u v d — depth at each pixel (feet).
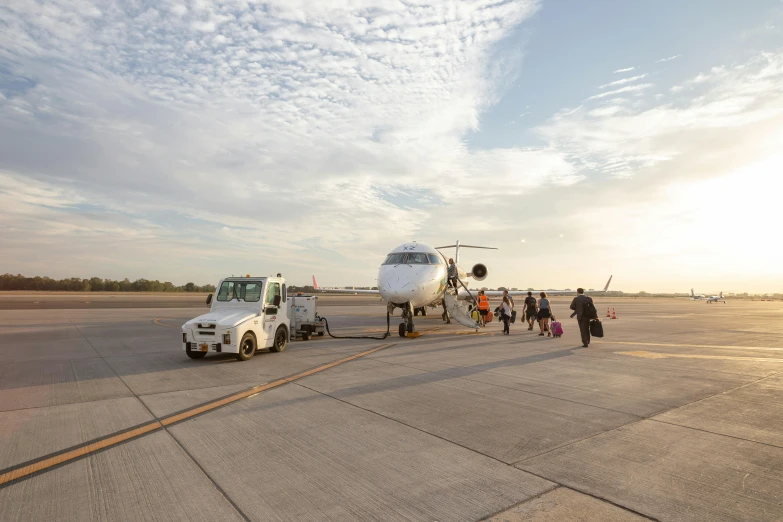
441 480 13.51
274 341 39.70
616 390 25.82
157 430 18.11
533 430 18.37
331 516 11.34
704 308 188.96
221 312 37.22
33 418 19.69
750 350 43.83
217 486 13.05
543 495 12.51
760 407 22.17
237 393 24.44
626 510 11.65
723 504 12.01
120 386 26.17
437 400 23.21
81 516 11.28
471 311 74.18
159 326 66.54
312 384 26.86
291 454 15.57
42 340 48.98
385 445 16.52
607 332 64.18
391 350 42.24
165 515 11.37
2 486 13.00
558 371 31.76
